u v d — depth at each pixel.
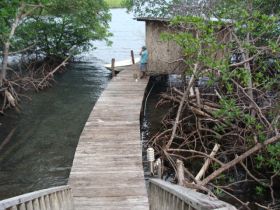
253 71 12.93
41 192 5.29
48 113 18.34
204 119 13.19
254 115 11.64
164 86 21.80
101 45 35.25
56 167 13.25
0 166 13.31
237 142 12.63
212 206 3.09
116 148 11.77
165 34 12.70
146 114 17.72
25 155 14.14
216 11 14.48
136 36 39.16
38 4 19.77
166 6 19.31
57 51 25.66
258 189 10.77
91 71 26.23
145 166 12.55
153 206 8.17
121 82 19.73
